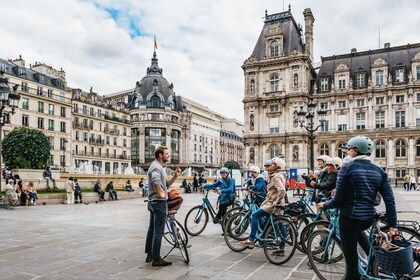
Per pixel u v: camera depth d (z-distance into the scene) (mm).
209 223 12633
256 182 8609
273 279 6094
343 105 51406
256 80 54281
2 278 6113
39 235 10297
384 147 48844
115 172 75562
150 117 88688
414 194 28875
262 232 7379
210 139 111875
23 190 21172
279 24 55656
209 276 6250
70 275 6293
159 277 6180
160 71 96188
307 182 10297
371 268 5141
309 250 6129
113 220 13984
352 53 53562
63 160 63625
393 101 48688
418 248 5152
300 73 51406
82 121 69312
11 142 37219
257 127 53531
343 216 4840
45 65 65500
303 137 50562
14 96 19078
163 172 6949
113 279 6074
